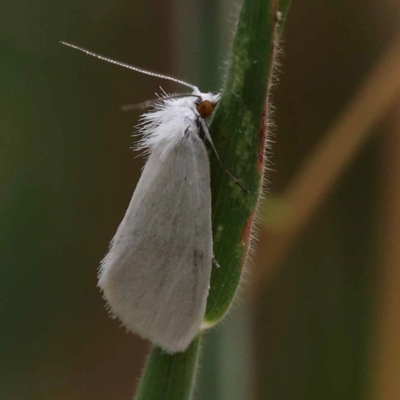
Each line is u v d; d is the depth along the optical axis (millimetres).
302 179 95
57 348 105
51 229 104
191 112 84
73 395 105
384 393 93
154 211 84
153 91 103
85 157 104
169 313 83
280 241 95
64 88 104
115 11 102
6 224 103
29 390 105
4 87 103
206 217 83
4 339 104
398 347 94
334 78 98
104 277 85
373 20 96
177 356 82
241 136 82
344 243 95
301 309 95
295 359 94
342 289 94
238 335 90
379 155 95
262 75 81
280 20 81
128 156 104
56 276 104
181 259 84
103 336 106
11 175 103
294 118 98
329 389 94
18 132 103
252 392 90
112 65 103
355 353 94
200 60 86
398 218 94
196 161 83
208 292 83
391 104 95
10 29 103
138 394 82
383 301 94
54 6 103
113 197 104
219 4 85
